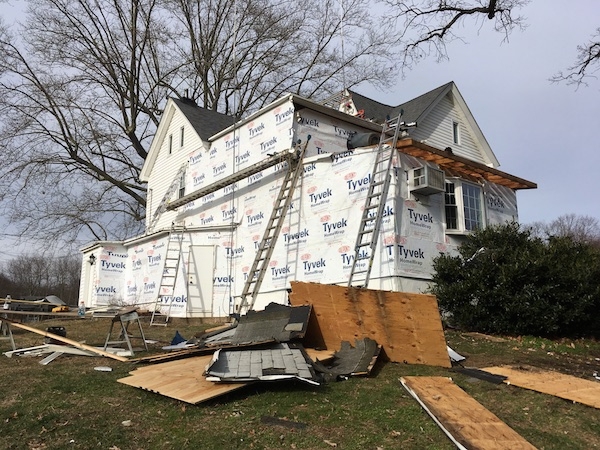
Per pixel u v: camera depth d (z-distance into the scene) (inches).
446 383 242.4
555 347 352.8
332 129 557.6
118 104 1040.8
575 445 185.2
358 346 294.8
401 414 205.6
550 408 219.0
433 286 422.0
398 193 426.9
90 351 319.0
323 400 220.1
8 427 191.6
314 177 493.4
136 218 1147.3
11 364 293.7
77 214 1067.3
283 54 1162.6
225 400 219.1
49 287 1991.9
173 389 223.9
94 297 726.5
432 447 176.1
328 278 461.4
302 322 298.0
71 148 997.8
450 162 466.6
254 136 583.8
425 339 287.0
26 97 949.8
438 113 743.7
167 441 180.5
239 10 1117.7
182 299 581.6
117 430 189.5
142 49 1029.8
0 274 1952.5
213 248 591.5
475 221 483.2
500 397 231.0
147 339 411.2
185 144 736.3
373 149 449.4
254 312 330.3
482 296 385.7
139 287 689.0
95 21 994.1
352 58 1139.9
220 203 623.8
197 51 1142.3
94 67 988.6
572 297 373.4
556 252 396.8
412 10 566.3
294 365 247.9
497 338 372.8
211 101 1154.7
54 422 196.9
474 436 178.1
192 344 341.1
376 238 403.9
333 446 175.9
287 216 513.7
